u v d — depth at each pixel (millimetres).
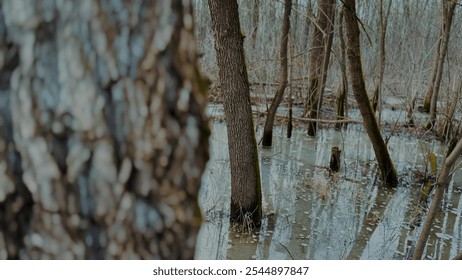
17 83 1226
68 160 1235
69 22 1201
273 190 7551
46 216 1268
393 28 14984
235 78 5605
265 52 13266
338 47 13484
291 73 11219
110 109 1230
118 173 1256
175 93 1281
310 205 6961
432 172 8000
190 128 1313
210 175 7879
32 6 1206
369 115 7754
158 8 1242
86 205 1261
